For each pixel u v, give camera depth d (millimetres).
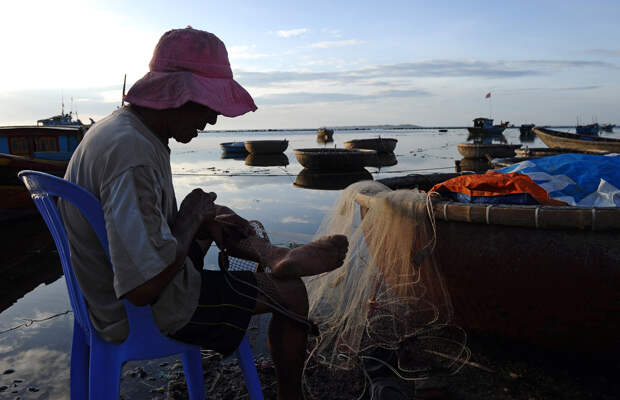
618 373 2338
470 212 2289
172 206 1669
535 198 2598
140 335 1567
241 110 1588
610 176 3137
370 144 24562
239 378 2518
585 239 2074
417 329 2695
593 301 2123
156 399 2332
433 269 2516
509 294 2334
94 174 1439
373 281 2723
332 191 10859
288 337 1782
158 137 1593
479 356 2600
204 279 1684
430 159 23719
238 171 17125
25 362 2734
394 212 2543
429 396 2211
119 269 1369
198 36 1577
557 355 2447
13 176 7453
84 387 1691
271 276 1780
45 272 4645
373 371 2410
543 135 18594
